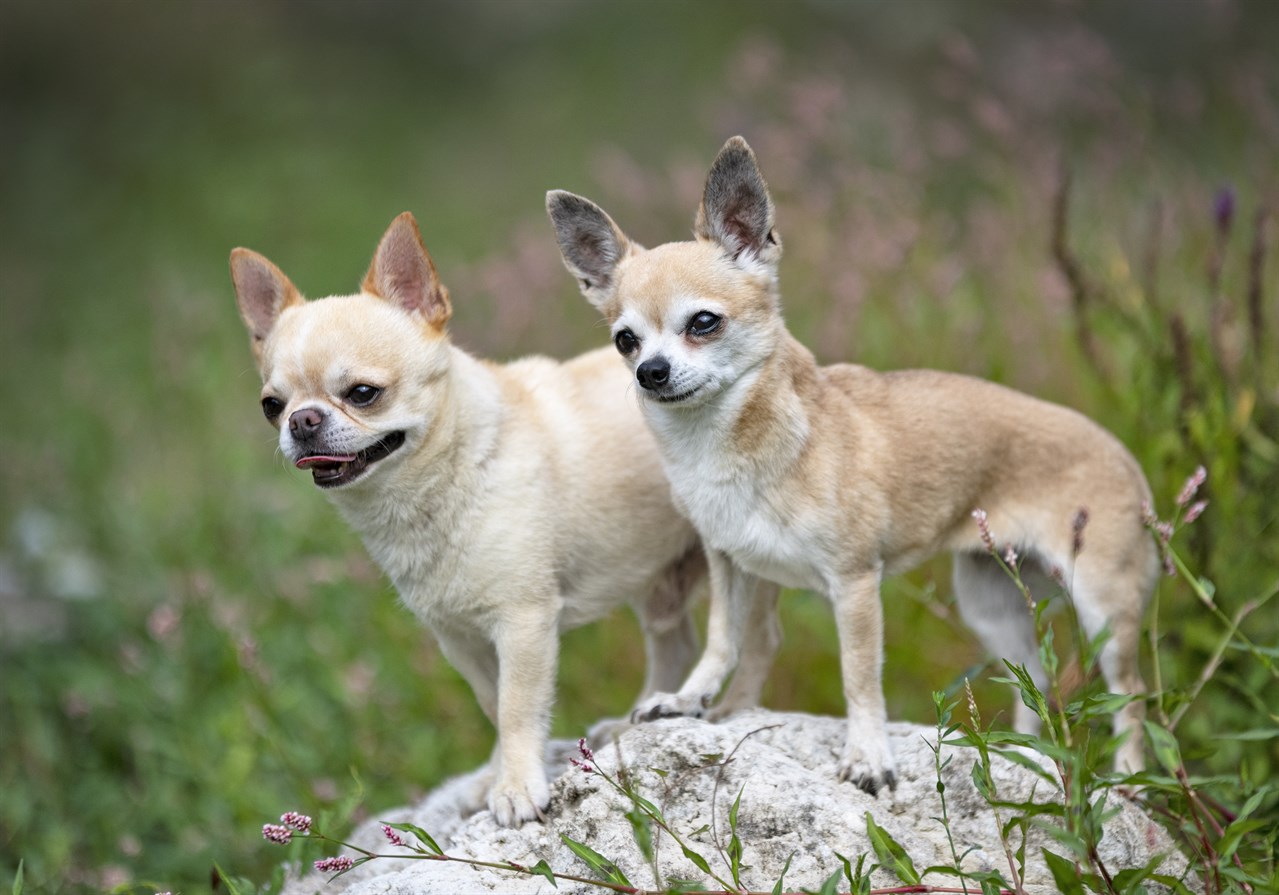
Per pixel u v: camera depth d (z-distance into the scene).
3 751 9.38
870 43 22.47
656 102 23.44
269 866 7.98
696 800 5.98
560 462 7.22
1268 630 7.88
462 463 6.95
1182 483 7.95
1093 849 5.17
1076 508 7.10
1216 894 5.59
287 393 6.86
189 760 8.90
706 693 6.78
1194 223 10.49
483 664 7.41
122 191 23.58
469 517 6.94
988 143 13.47
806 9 24.25
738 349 6.56
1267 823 5.99
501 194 22.00
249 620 10.33
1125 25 19.16
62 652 10.62
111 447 14.11
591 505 7.26
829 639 9.00
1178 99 11.95
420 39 30.53
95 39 29.77
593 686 9.34
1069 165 10.94
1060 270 9.30
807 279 11.45
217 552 11.58
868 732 6.38
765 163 12.55
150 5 30.72
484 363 7.50
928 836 6.01
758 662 7.38
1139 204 10.92
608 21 27.56
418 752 8.97
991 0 21.89
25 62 29.16
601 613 7.54
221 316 16.44
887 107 14.93
